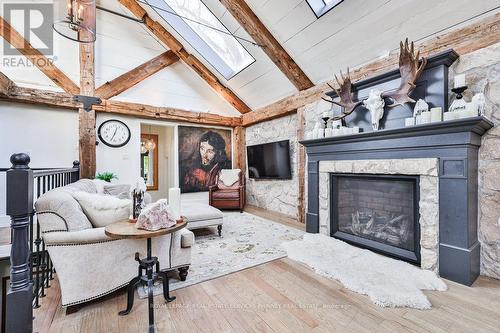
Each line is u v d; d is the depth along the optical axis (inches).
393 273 81.8
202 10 145.7
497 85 78.7
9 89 128.8
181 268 79.4
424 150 85.4
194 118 204.7
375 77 107.0
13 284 48.2
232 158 235.6
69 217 64.1
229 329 56.7
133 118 184.7
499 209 78.0
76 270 63.0
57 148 156.2
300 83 152.6
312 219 131.0
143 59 182.4
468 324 57.2
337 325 57.7
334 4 105.8
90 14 89.4
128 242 70.1
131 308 63.8
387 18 100.7
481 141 82.0
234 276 83.1
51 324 58.1
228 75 187.0
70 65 157.9
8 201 47.8
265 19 127.1
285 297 69.9
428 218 83.8
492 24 80.0
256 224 153.9
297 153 169.0
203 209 134.2
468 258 74.5
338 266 87.6
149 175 258.5
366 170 103.7
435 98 88.3
